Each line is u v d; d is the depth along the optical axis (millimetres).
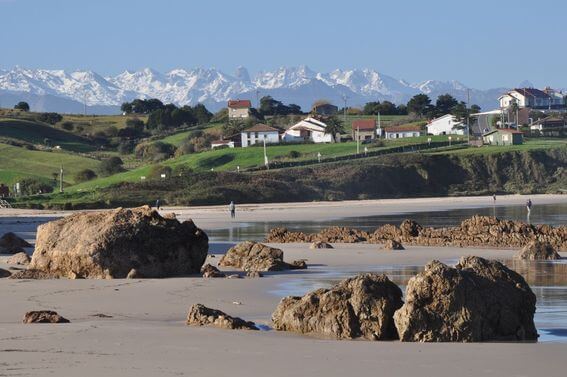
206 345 56969
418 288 61062
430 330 60156
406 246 145125
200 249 107500
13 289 90812
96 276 101250
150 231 104125
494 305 62125
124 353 54094
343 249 140000
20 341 57812
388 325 61812
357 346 57281
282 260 113125
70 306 78688
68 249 102375
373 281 63625
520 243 146625
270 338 60188
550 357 53781
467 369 50406
